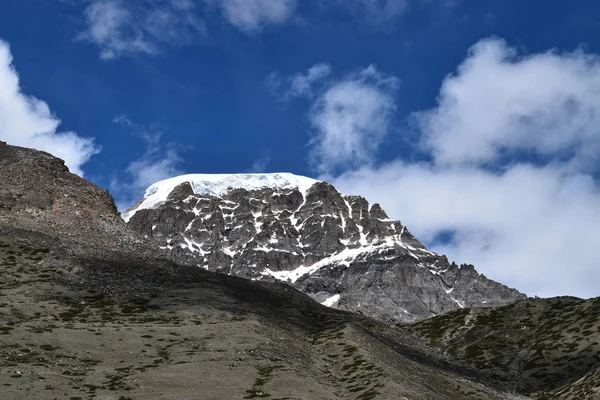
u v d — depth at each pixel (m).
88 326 123.06
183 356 110.62
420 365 151.38
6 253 158.12
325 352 135.12
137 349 112.62
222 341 120.44
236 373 103.06
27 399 84.75
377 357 131.25
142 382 96.75
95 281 154.25
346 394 106.81
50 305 135.00
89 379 96.69
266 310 160.12
